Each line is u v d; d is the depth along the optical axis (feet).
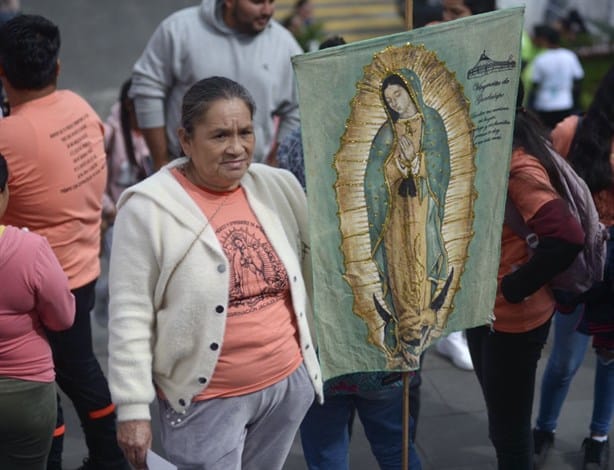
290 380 9.00
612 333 12.04
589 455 13.21
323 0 44.86
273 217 8.93
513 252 10.51
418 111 8.87
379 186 8.89
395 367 9.55
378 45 8.46
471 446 13.91
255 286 8.64
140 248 8.40
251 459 9.50
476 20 8.94
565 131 12.23
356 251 8.99
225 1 14.21
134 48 39.50
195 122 8.34
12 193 10.98
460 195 9.45
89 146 11.70
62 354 11.82
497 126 9.46
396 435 10.85
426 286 9.51
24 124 10.92
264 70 14.55
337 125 8.52
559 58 30.01
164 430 8.99
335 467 10.66
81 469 12.82
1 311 9.21
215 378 8.64
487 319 10.13
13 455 9.83
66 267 11.50
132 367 8.43
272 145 15.12
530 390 11.04
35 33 10.93
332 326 9.17
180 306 8.39
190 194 8.63
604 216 11.82
